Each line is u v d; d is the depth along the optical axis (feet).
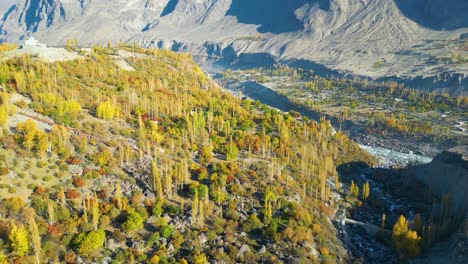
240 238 372.58
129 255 316.60
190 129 526.98
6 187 331.98
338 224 472.03
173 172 419.74
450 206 497.05
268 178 481.87
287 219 418.72
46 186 349.41
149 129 505.25
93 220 323.98
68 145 402.31
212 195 412.77
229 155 499.51
